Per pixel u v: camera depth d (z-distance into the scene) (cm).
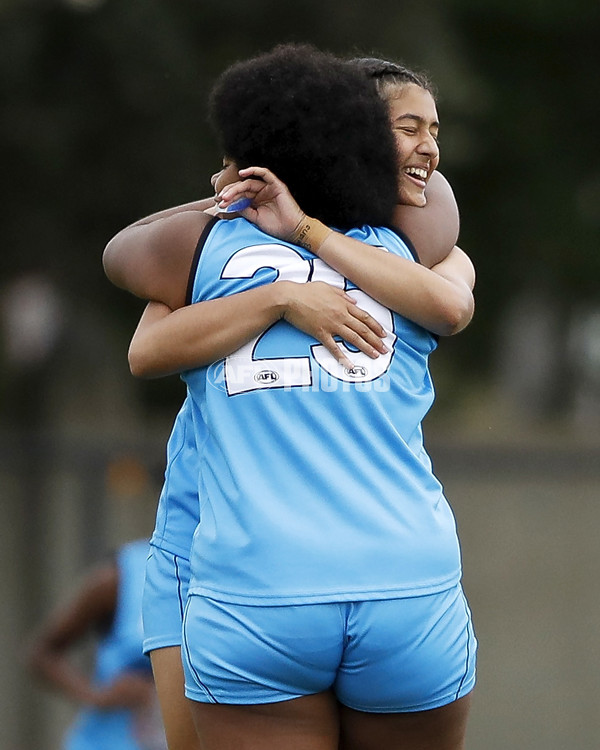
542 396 8469
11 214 4984
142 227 1088
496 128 6400
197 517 1091
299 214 1023
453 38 5584
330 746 994
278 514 960
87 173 4900
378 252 1025
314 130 1034
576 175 6731
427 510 995
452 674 997
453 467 2581
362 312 1005
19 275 5250
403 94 1116
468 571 2578
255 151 1040
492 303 6794
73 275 5212
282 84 1043
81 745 1892
